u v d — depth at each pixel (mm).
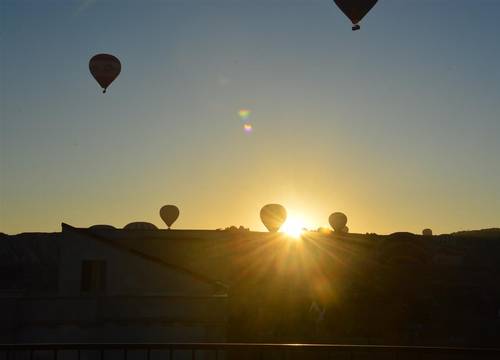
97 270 27109
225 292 26500
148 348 9094
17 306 23312
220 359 23375
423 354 8680
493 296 55125
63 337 23438
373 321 43625
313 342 37312
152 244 43562
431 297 52156
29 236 89062
